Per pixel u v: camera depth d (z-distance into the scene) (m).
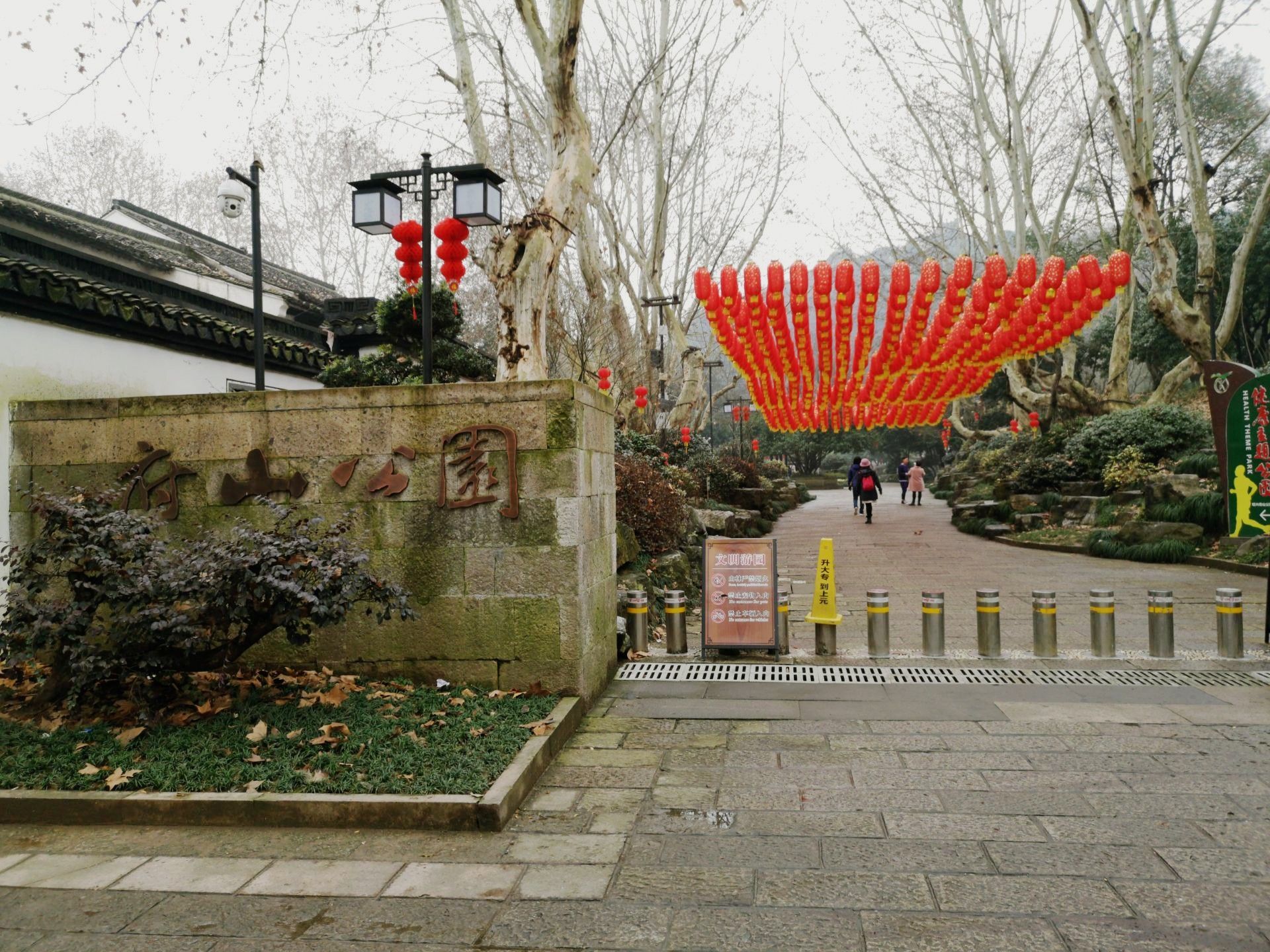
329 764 4.36
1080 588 11.15
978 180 22.45
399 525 5.89
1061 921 3.05
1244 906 3.13
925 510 26.64
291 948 2.99
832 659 7.26
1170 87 19.72
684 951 2.92
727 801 4.22
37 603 4.90
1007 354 10.68
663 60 13.64
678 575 10.67
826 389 14.62
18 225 8.55
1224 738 5.03
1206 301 15.86
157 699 5.00
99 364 7.91
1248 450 7.60
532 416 5.74
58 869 3.62
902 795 4.26
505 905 3.26
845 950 2.90
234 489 6.07
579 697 5.65
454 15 10.08
